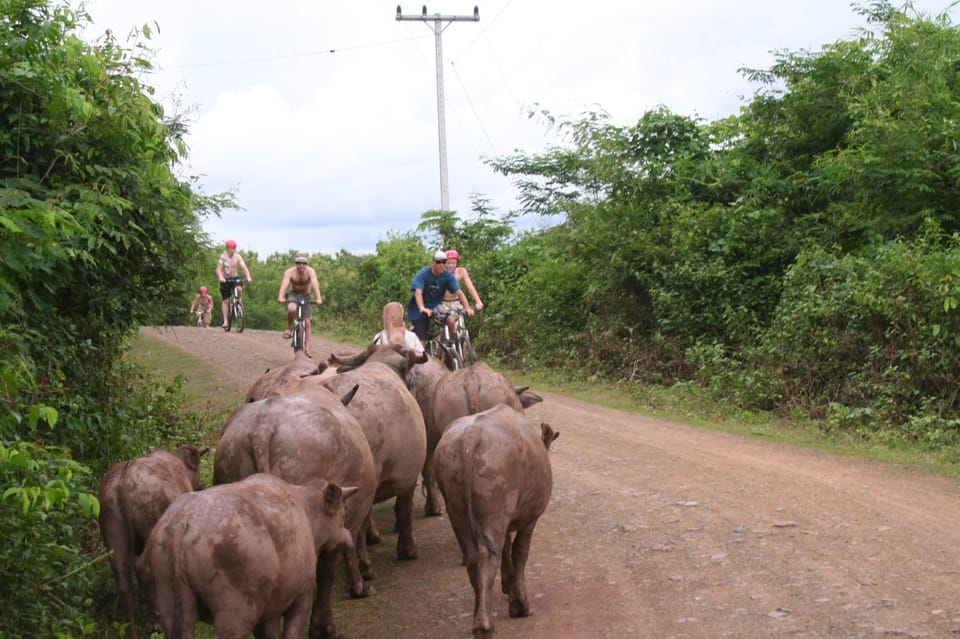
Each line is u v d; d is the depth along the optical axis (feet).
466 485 20.06
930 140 49.01
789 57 61.00
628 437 41.29
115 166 26.16
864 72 57.52
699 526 27.55
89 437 28.17
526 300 68.18
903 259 44.24
